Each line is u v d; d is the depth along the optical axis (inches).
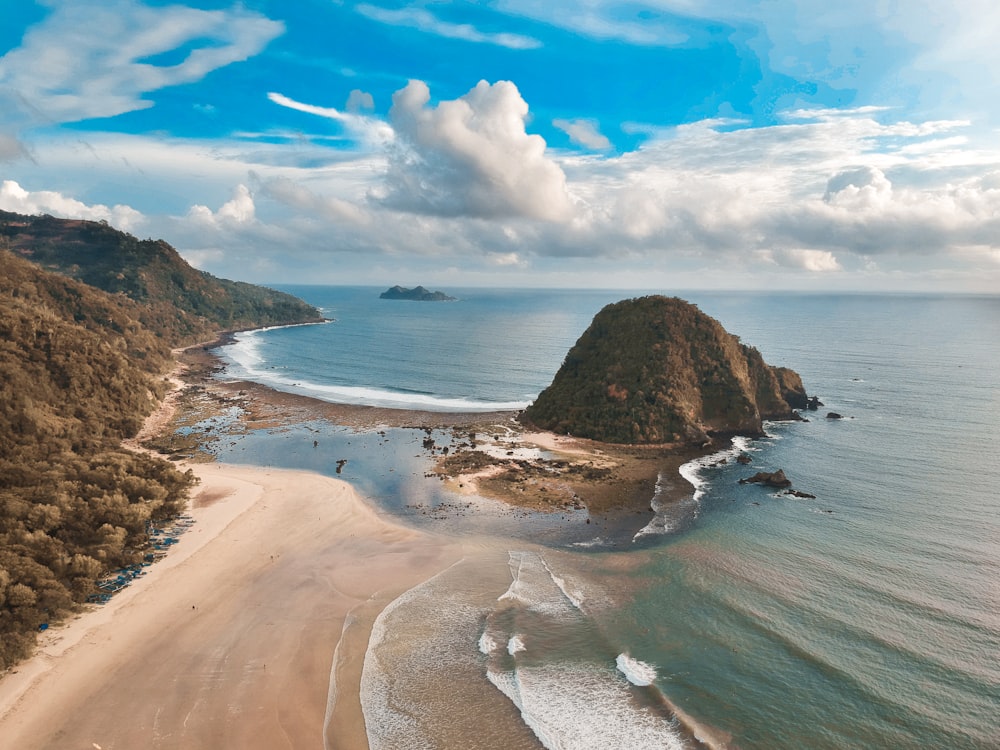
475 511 2810.0
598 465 3449.8
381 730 1438.2
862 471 3260.3
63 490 2485.2
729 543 2422.5
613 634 1818.4
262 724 1446.9
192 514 2728.8
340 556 2345.0
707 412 4165.8
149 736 1397.6
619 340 4473.4
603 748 1381.6
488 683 1604.3
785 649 1722.4
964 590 2003.0
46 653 1675.7
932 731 1407.5
